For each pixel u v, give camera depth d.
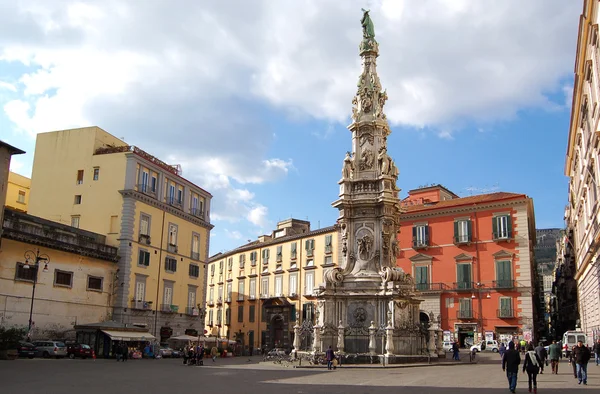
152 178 55.88
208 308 86.12
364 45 39.78
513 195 57.88
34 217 43.34
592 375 25.09
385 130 38.25
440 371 27.36
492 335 55.31
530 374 17.83
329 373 26.34
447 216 61.28
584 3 29.97
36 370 26.52
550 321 104.44
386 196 35.59
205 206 65.50
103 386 19.59
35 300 41.97
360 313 33.50
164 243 56.66
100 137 56.09
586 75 33.69
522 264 55.72
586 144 37.78
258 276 74.50
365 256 35.56
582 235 48.09
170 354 48.94
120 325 43.34
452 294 58.78
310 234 67.00
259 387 19.67
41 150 56.75
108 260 49.50
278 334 69.25
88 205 53.41
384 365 30.06
